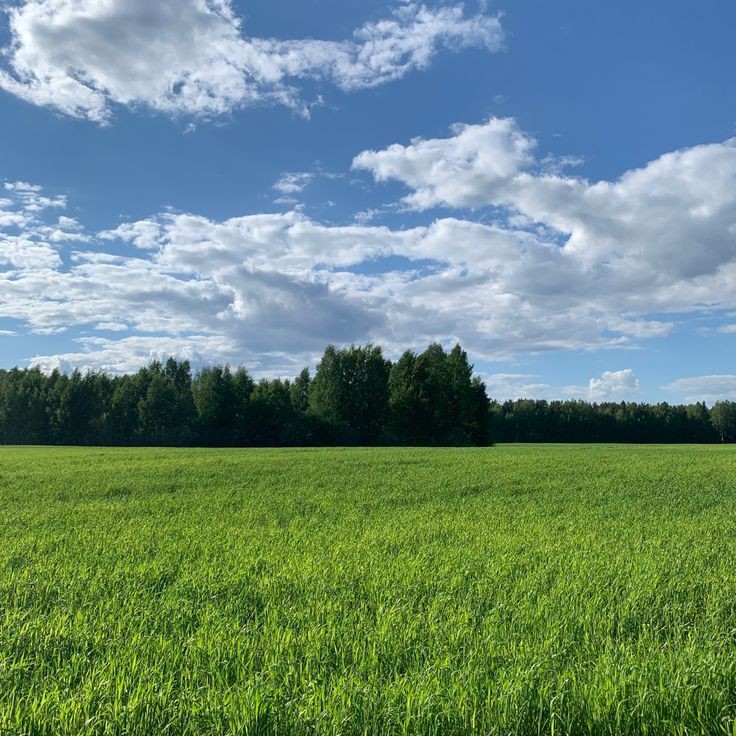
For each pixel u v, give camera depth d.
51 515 15.52
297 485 23.27
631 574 8.31
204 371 84.12
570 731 4.13
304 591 7.64
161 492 21.28
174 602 6.97
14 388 90.81
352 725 4.05
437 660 5.03
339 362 87.69
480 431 92.38
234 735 3.93
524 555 9.88
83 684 4.69
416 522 14.34
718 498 19.94
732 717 4.37
